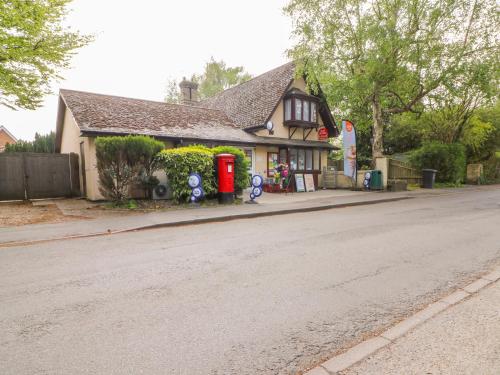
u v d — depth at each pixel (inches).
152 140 413.1
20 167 515.5
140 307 125.6
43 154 535.5
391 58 666.2
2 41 390.0
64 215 356.8
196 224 316.2
